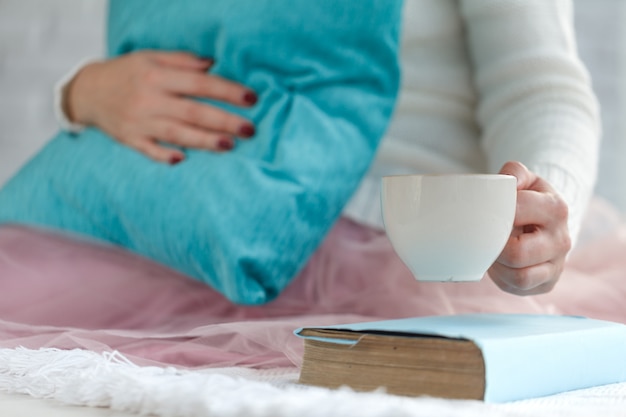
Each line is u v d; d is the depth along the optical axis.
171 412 0.79
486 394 0.80
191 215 1.34
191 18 1.50
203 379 0.84
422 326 0.89
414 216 0.89
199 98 1.46
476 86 1.66
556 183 1.27
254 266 1.31
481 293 1.46
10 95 2.73
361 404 0.72
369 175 1.67
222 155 1.39
